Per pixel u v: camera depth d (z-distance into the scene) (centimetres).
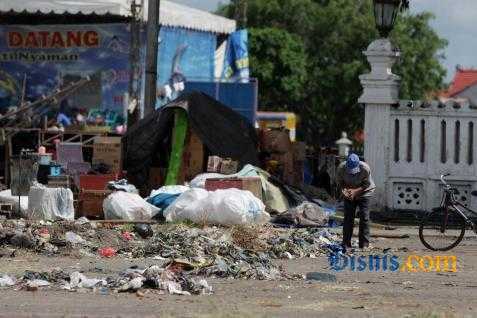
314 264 3797
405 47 14138
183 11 8331
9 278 3194
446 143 5606
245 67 9256
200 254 3859
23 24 7731
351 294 3038
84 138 6694
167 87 7888
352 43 14288
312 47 14475
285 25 14675
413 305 2841
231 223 4812
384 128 5653
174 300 2867
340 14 14375
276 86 13512
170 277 3122
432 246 4469
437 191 5619
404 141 5653
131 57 7350
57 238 4119
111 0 7381
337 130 14062
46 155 5466
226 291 3053
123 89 7544
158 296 2936
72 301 2839
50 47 7694
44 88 7700
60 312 2658
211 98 5991
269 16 14750
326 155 7506
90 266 3594
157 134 5866
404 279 3409
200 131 5825
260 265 3594
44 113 7319
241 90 7681
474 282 3359
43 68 7706
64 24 7656
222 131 5900
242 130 6006
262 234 4422
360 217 4272
